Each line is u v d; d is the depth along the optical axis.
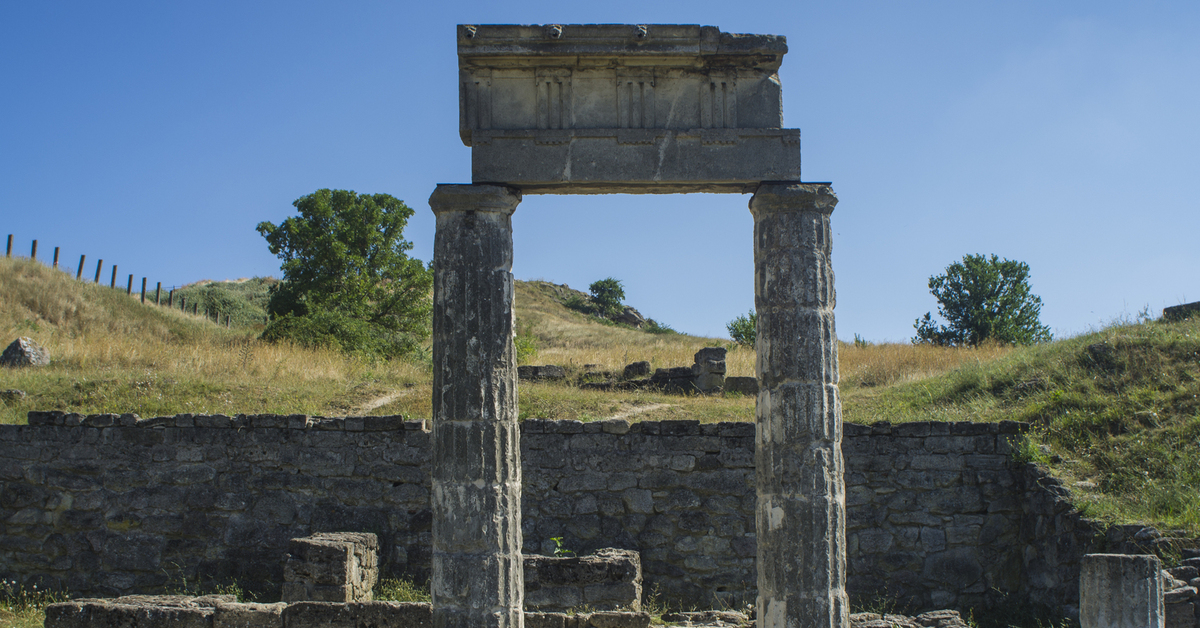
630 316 83.88
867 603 13.58
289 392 19.41
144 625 10.09
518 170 8.07
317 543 11.93
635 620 9.98
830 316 8.12
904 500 13.88
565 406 18.53
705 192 8.52
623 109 8.26
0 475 14.79
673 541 13.96
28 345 22.52
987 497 13.77
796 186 8.08
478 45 8.07
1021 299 40.19
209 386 19.44
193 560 14.26
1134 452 13.66
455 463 7.73
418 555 14.02
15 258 40.12
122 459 14.69
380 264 38.06
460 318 7.86
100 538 14.43
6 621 12.04
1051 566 12.54
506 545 7.76
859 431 14.12
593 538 14.06
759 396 8.12
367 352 29.14
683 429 14.29
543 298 82.31
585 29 8.09
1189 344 16.38
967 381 18.59
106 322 37.59
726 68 8.32
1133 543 10.99
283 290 37.34
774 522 7.79
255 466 14.54
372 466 14.41
